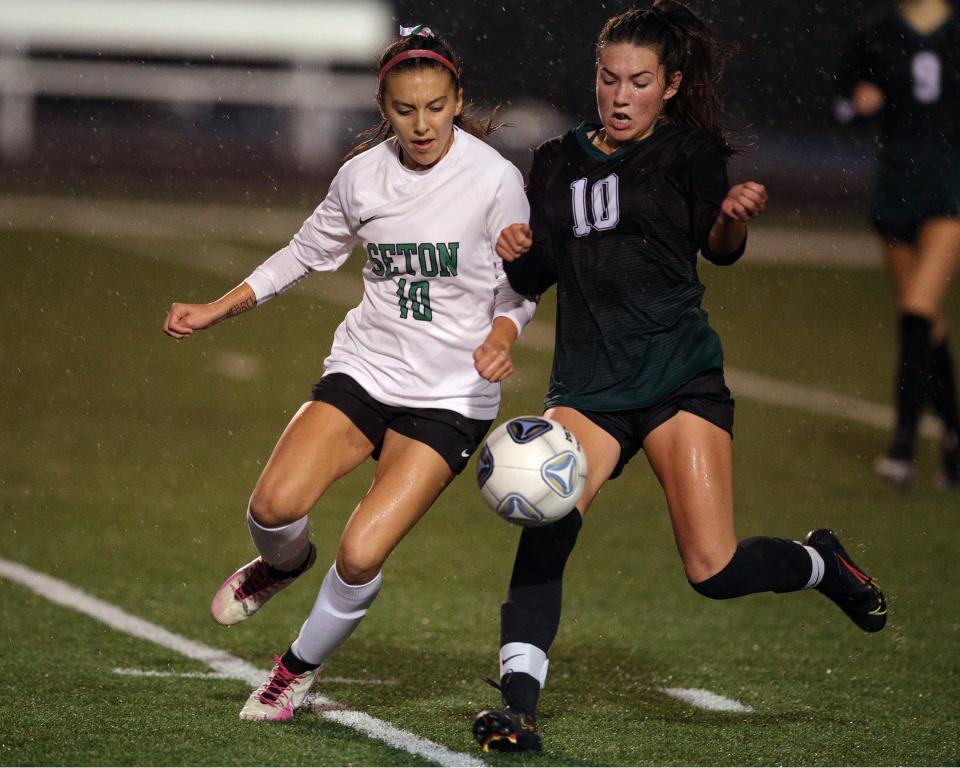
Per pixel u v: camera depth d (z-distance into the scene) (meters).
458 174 14.77
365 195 14.98
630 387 15.03
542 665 14.46
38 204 78.19
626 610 21.16
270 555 15.56
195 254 63.38
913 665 18.53
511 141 94.88
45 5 101.06
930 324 28.59
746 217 13.73
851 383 40.50
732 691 17.30
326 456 14.89
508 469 14.18
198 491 28.16
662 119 15.75
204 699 16.14
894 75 28.80
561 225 15.24
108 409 35.53
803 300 55.66
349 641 19.17
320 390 15.29
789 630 20.19
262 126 98.50
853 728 15.81
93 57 100.81
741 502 28.11
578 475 14.34
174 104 99.19
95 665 17.56
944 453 29.42
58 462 30.14
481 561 23.80
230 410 35.91
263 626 19.80
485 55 98.25
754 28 95.69
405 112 14.30
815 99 96.06
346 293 55.97
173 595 21.20
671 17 15.08
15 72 95.88
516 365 42.75
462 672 17.81
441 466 14.88
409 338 15.06
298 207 80.94
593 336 15.30
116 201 80.69
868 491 29.12
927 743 15.30
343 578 14.66
